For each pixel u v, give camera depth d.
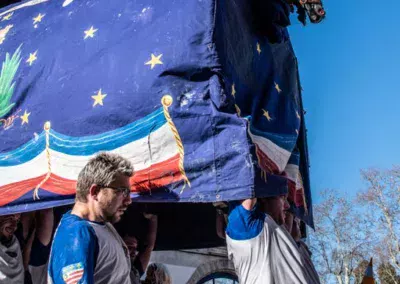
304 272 4.07
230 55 4.26
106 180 3.04
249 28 4.86
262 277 3.92
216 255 9.00
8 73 4.80
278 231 4.11
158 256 8.39
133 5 4.46
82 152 4.14
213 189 3.73
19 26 5.15
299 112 5.70
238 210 4.07
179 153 3.87
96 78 4.30
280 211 4.64
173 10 4.22
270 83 5.05
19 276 4.18
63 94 4.41
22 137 4.47
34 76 4.64
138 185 3.89
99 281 2.96
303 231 6.48
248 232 4.00
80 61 4.46
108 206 3.06
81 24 4.66
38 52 4.75
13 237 4.23
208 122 3.87
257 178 3.71
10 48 4.96
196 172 3.80
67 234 2.88
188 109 3.92
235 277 8.89
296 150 5.49
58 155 4.25
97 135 4.12
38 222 4.70
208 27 4.05
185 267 8.67
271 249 4.00
